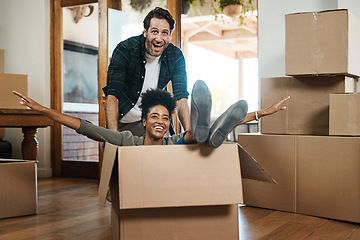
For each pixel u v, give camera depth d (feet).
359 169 7.39
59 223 7.53
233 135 24.68
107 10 12.06
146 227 5.29
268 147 8.56
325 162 7.80
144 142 6.29
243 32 27.48
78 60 14.56
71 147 14.76
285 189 8.36
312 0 10.20
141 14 11.84
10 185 7.89
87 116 14.29
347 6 9.52
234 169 5.32
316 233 6.77
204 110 4.80
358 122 7.51
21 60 15.30
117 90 7.61
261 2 10.84
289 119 8.61
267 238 6.44
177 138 6.48
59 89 14.85
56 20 14.89
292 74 8.04
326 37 7.69
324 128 8.26
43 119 10.41
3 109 9.64
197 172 5.19
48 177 14.79
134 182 5.00
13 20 15.46
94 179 14.17
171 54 8.07
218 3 18.99
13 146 15.26
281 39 10.57
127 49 7.73
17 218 7.92
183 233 5.38
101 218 7.94
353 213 7.45
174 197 5.08
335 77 8.09
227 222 5.51
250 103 37.14
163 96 6.16
